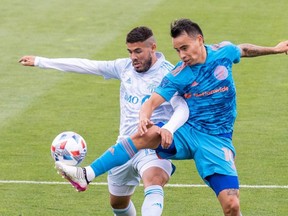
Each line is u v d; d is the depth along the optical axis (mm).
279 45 20969
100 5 51344
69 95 35469
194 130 20172
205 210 23656
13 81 37375
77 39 44188
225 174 19891
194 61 19703
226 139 20281
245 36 44500
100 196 24812
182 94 20172
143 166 20750
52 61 21719
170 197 24688
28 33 45406
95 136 30562
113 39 44031
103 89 36312
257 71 38406
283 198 24469
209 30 45750
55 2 52156
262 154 28391
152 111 19812
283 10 49750
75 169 19562
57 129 31250
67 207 23922
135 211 22859
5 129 31125
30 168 27125
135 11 49906
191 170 26984
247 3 51469
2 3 51781
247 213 23391
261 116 32531
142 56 20875
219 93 19969
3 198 24578
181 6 50844
